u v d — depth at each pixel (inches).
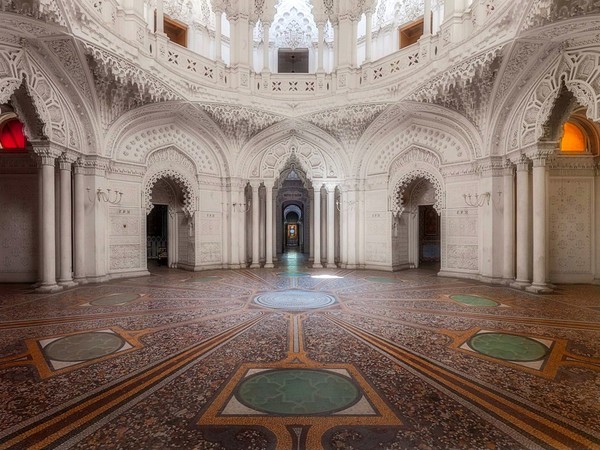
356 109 432.5
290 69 578.9
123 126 381.1
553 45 259.4
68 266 337.4
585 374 138.3
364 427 102.3
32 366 146.3
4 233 383.6
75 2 258.2
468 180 391.9
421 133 432.5
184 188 466.3
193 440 95.7
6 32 249.3
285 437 97.4
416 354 160.1
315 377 136.2
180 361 152.0
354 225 497.4
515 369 143.3
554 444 94.0
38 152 306.7
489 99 334.3
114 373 139.6
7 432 98.7
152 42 362.9
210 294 304.5
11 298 285.6
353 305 260.2
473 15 319.9
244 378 135.2
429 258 631.2
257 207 511.8
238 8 441.7
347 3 440.5
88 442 94.3
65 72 301.0
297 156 512.7
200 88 409.4
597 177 370.6
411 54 388.5
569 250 371.2
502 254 360.2
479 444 94.0
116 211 391.9
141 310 244.5
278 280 389.1
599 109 234.8
